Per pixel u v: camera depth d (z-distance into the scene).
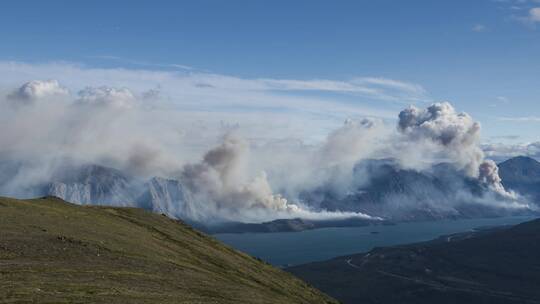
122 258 89.19
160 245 122.44
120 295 60.94
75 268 73.00
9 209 114.38
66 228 105.56
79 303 53.62
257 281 121.12
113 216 150.88
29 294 53.94
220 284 91.00
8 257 72.19
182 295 69.69
